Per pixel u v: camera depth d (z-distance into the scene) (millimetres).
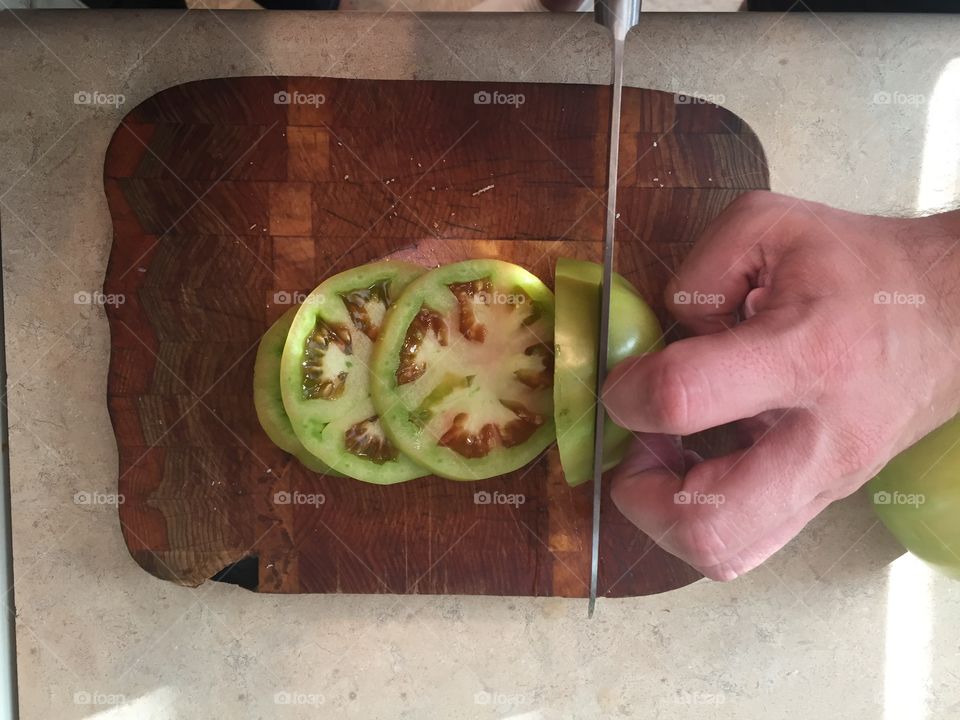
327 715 344
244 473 325
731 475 240
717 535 241
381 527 326
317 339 305
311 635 343
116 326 320
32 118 324
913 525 296
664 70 325
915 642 343
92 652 341
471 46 324
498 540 326
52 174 325
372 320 310
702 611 343
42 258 328
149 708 344
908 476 288
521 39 324
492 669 343
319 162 319
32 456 334
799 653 343
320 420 304
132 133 316
